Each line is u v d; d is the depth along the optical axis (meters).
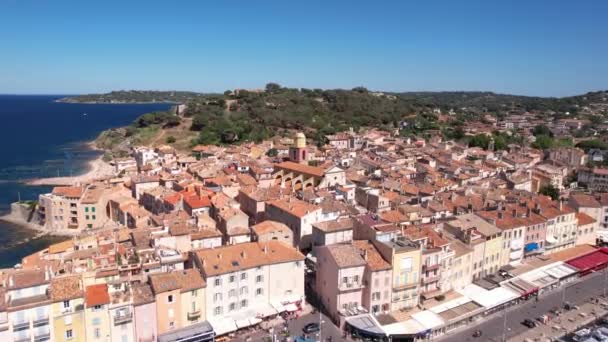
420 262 108.06
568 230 149.50
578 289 128.88
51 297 82.12
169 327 94.12
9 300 80.19
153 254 107.06
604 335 101.50
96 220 187.38
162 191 181.00
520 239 134.62
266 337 98.94
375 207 166.88
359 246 110.94
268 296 107.38
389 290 105.56
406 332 98.00
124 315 87.81
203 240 122.44
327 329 102.56
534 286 122.00
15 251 164.50
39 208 196.12
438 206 156.38
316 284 115.50
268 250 109.94
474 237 123.19
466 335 102.94
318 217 142.25
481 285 120.69
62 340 83.44
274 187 175.50
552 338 102.31
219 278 99.69
